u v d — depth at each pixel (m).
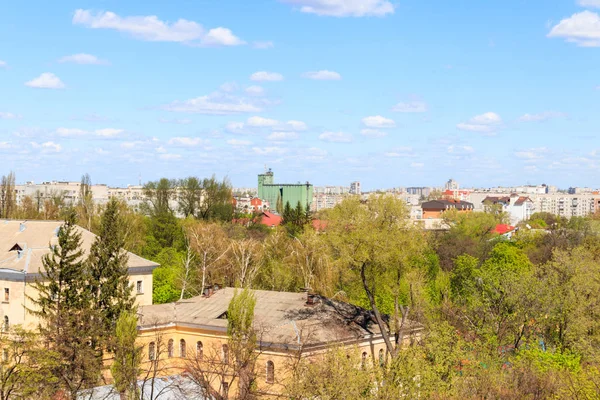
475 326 83.88
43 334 60.19
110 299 71.06
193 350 69.88
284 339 63.59
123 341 60.00
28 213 142.12
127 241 118.50
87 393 58.25
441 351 65.50
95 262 71.88
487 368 64.56
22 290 75.31
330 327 68.19
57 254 68.31
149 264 87.00
